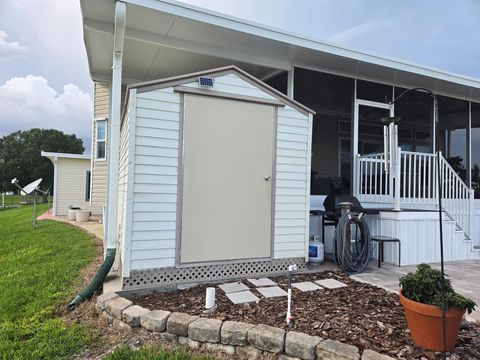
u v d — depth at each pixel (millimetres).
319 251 4461
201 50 4906
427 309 2064
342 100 5988
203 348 2369
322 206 5648
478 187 7461
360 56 5273
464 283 3863
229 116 3811
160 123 3492
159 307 2904
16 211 18328
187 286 3486
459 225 5766
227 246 3783
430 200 5730
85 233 7980
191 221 3621
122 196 4184
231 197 3811
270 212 4016
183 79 3600
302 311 2781
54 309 3107
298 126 4191
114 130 3930
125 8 3553
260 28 4508
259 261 3949
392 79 6246
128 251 3355
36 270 4426
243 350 2285
